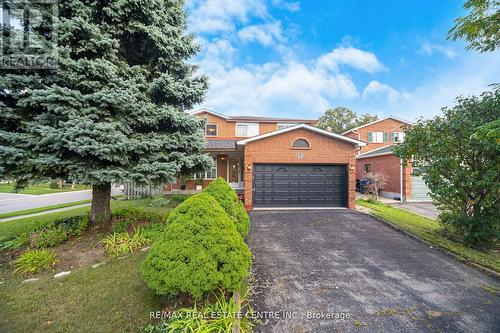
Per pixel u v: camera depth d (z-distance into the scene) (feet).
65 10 14.98
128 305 9.43
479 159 17.37
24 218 24.79
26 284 11.04
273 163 33.86
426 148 19.44
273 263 14.76
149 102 17.88
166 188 47.09
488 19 13.37
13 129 14.71
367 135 67.77
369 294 11.19
